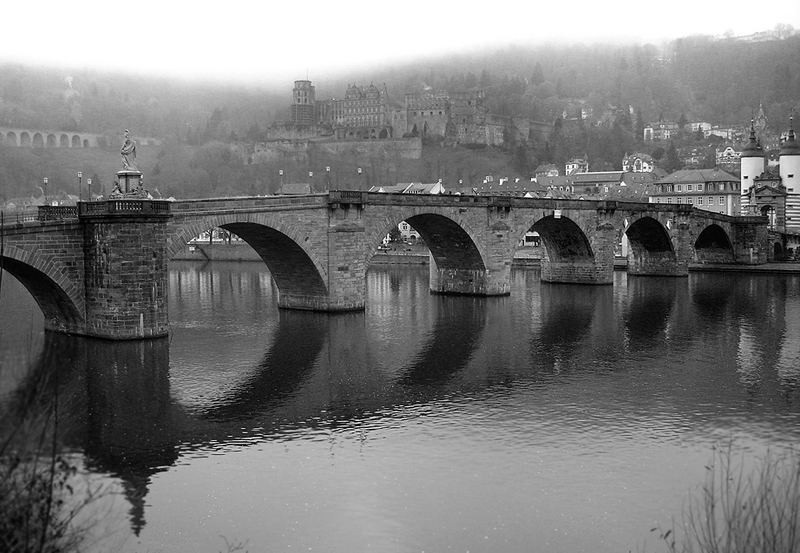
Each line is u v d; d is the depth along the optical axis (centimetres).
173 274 15925
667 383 5847
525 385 5794
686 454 4259
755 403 5272
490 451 4328
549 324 8588
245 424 4806
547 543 3256
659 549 3181
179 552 3170
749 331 8112
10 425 1959
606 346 7300
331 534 3338
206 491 3769
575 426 4775
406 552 3188
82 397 5303
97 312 6756
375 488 3816
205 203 7331
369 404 5278
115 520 3438
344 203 8819
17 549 1891
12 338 6762
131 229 6625
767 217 16638
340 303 9100
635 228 14150
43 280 6694
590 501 3650
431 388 5706
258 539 3291
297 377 6012
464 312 9525
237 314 9312
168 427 4722
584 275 12825
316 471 4034
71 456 4197
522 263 17162
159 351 6556
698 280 13750
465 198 10344
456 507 3600
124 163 7062
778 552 2433
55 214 7169
